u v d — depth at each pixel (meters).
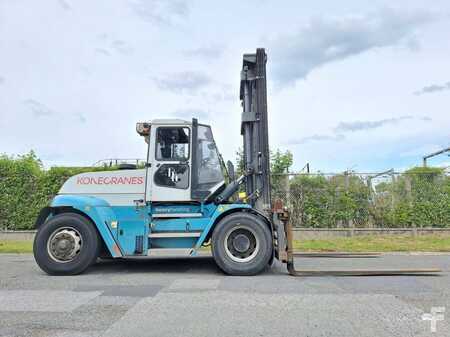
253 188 8.05
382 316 4.32
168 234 7.57
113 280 6.60
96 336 3.71
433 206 14.54
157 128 7.96
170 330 3.87
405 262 8.83
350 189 14.66
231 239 7.21
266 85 8.23
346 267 8.00
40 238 7.24
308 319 4.22
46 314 4.44
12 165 14.76
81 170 14.66
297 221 14.52
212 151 8.06
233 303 4.91
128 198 7.75
